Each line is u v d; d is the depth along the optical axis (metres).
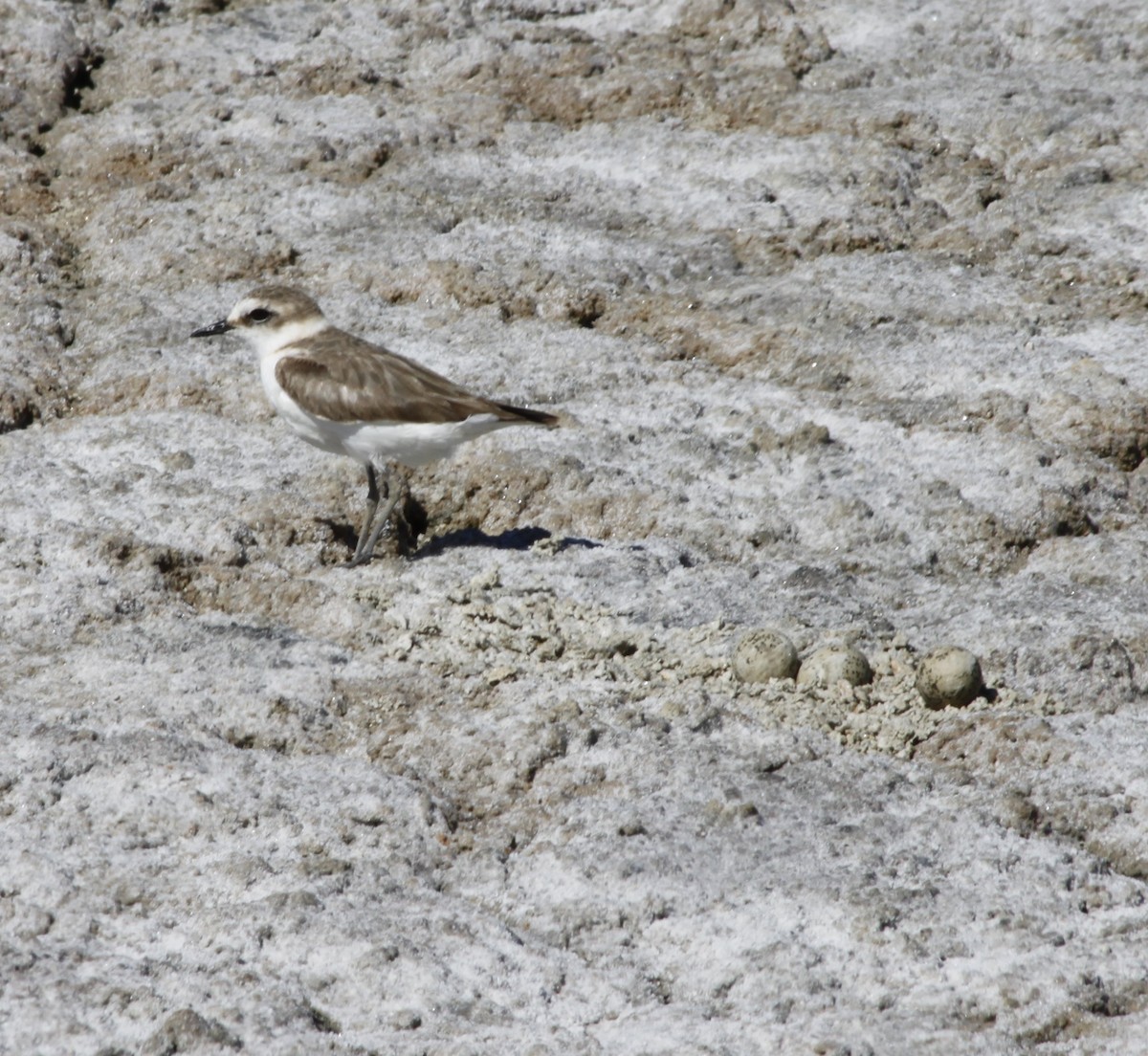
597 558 13.06
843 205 17.89
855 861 9.47
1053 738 10.61
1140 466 14.56
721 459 14.37
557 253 17.27
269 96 19.77
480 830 10.03
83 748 10.23
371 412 12.59
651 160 18.91
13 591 12.23
